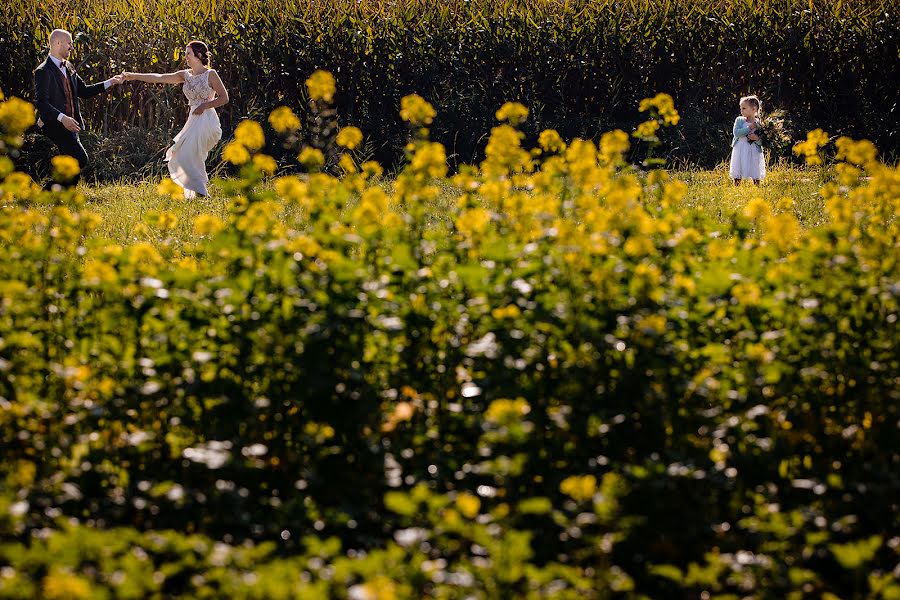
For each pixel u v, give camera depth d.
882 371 13.47
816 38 58.47
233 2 53.00
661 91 57.56
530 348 12.96
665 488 12.01
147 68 51.22
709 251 15.60
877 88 59.06
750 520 11.66
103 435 13.05
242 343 12.77
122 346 13.94
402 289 13.66
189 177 38.69
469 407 12.83
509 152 17.19
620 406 12.62
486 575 10.05
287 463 12.84
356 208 14.58
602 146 17.45
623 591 11.14
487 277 13.27
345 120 52.47
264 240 14.02
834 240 14.17
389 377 13.53
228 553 10.62
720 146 55.09
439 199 31.94
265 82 52.41
